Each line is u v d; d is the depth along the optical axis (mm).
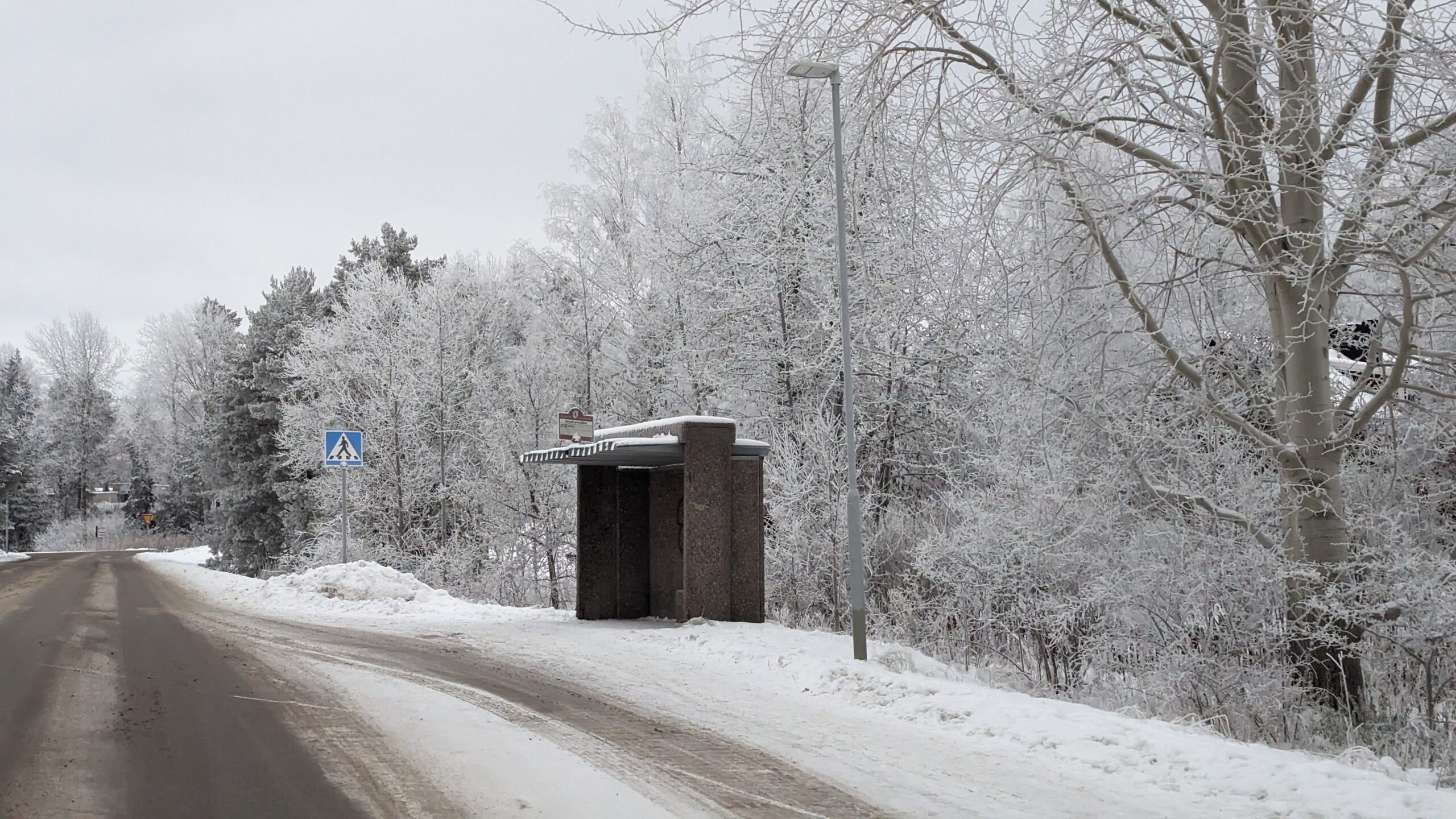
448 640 13562
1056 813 5773
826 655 11508
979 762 7008
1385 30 9180
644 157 27938
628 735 7750
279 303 40938
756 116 19203
